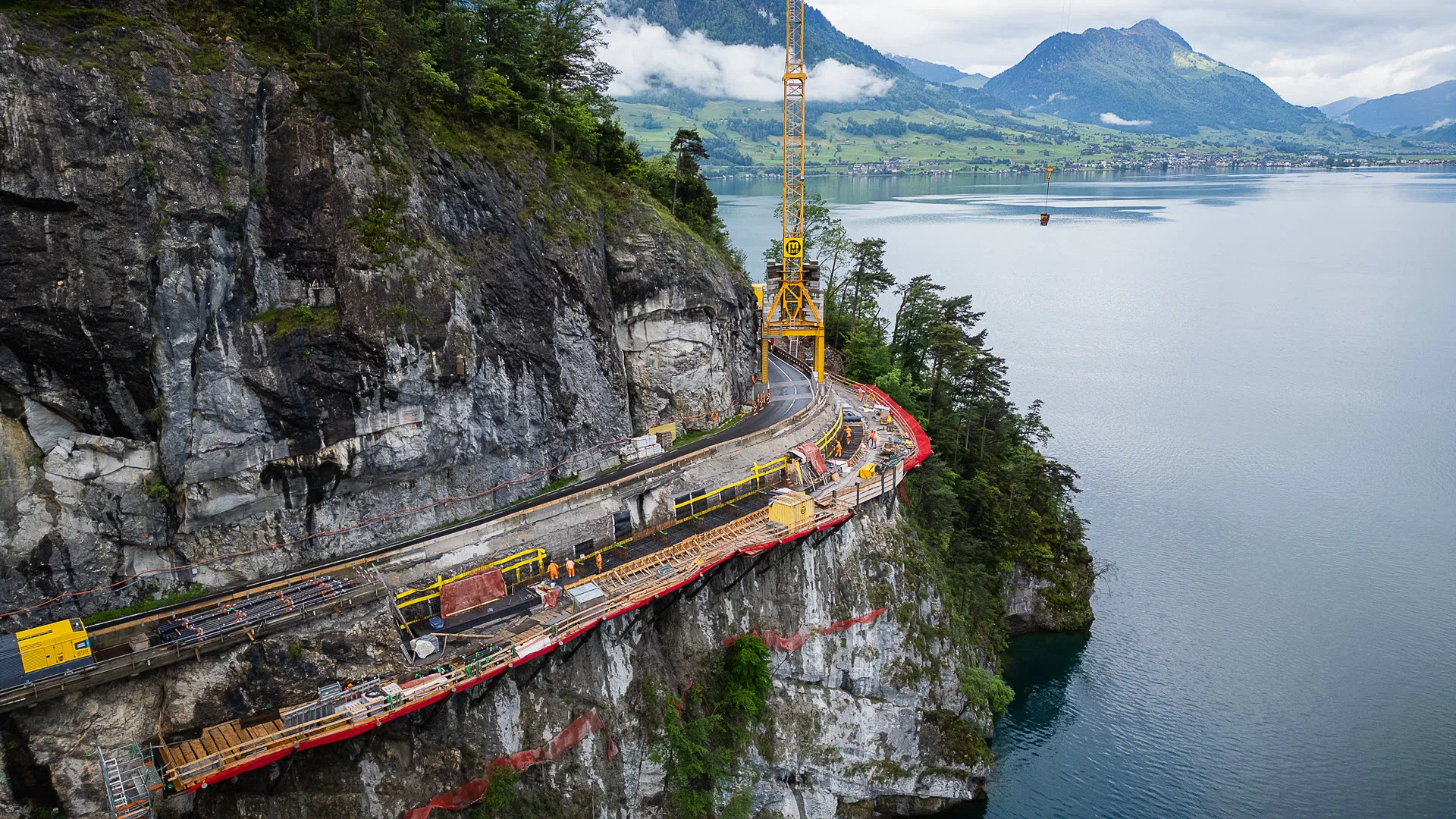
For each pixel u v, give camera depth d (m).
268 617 50.34
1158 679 86.50
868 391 116.69
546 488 73.69
